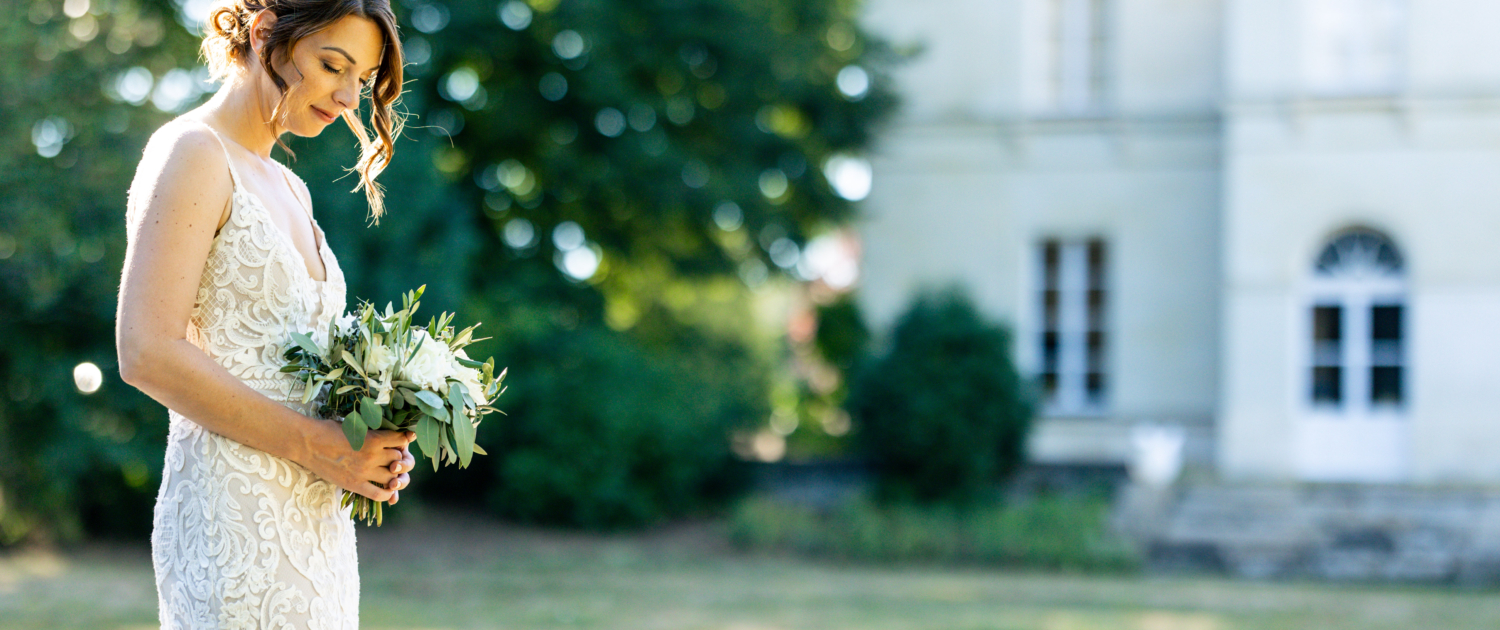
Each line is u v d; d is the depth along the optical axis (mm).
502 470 12891
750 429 14852
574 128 13258
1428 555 11586
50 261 8758
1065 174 14594
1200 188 14297
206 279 1965
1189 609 8594
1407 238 13094
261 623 1984
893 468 12648
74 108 8789
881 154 14875
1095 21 14641
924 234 14828
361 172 2279
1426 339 13055
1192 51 14320
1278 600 9336
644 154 12734
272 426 1914
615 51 12508
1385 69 13312
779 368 18500
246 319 1995
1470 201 12922
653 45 12672
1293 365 13328
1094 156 14555
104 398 9664
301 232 2152
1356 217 13219
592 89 12234
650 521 13023
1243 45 13453
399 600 8422
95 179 8766
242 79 2064
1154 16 14422
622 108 12664
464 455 2020
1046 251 14844
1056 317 14766
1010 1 14602
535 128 13219
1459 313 12969
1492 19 12844
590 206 13750
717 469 13930
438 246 11375
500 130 12953
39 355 9516
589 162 13172
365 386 2002
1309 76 13367
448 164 13320
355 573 2211
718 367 15734
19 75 8477
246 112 2053
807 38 13391
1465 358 12945
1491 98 12805
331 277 2201
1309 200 13305
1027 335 14695
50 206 8586
